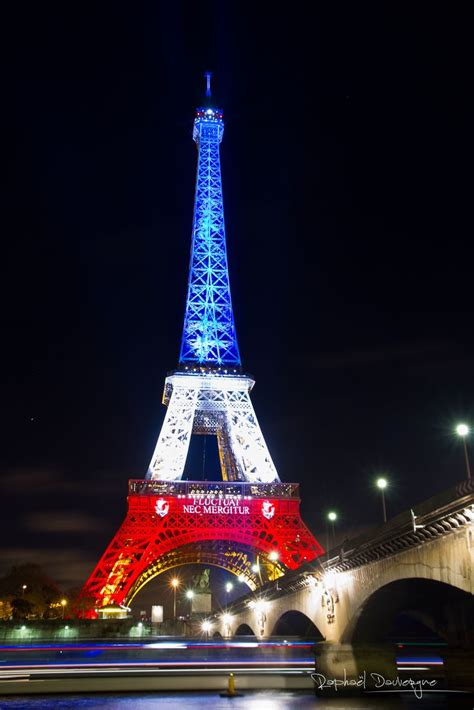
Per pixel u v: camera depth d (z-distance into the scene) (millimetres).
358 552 72750
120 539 175000
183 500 181625
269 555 179125
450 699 74562
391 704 73938
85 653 141750
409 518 59156
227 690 91812
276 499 185625
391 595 73625
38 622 178500
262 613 145125
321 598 93750
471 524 52312
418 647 141750
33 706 79875
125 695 92250
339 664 82000
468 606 74688
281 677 103625
